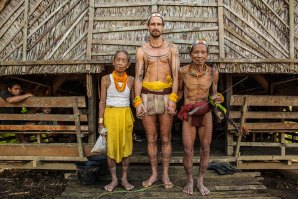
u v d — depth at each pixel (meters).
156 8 5.86
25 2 6.05
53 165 6.14
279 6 5.99
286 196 5.63
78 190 4.61
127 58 4.54
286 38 5.95
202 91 4.46
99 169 5.10
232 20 5.88
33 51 6.02
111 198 4.27
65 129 6.00
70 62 5.82
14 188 6.03
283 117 5.93
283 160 6.32
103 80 4.64
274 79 8.14
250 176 5.12
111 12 5.94
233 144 6.11
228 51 5.82
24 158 6.08
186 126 4.46
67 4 6.02
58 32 5.99
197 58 4.28
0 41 6.14
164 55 4.59
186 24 5.87
